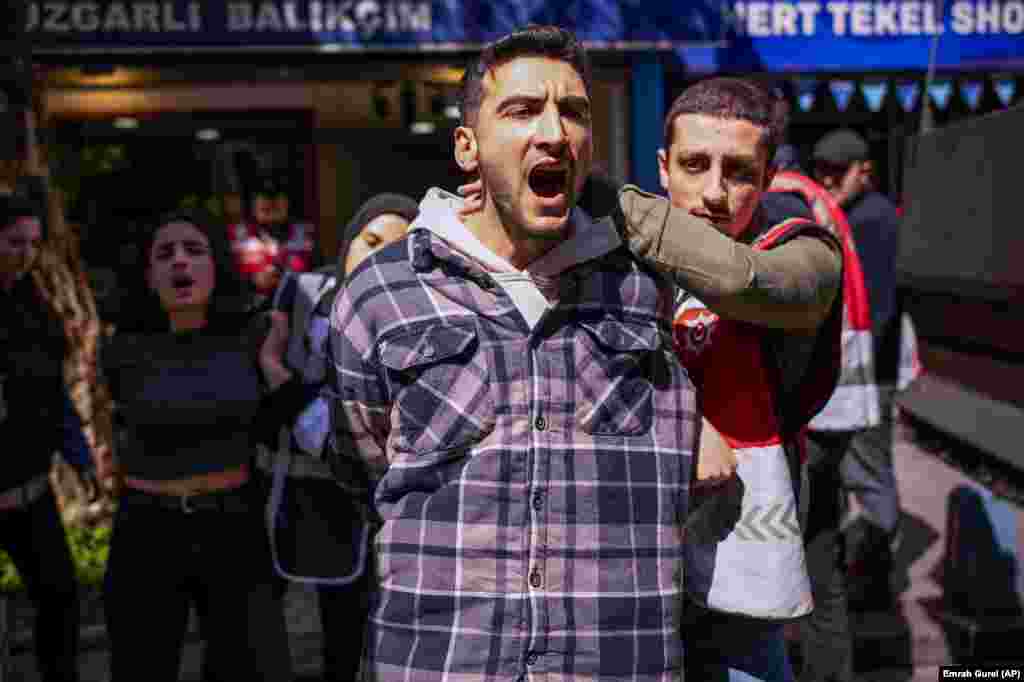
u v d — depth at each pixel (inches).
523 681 71.0
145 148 440.1
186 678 178.7
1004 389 169.2
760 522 85.6
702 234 76.0
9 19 265.0
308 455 140.6
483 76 72.8
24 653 191.3
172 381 133.2
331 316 79.0
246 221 420.2
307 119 452.4
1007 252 153.8
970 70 390.6
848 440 147.7
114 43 334.6
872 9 386.6
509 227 74.0
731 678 89.6
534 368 72.9
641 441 74.4
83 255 417.7
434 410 72.6
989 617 182.2
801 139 430.9
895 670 181.5
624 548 72.6
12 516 159.0
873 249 200.1
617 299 76.0
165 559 131.5
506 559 71.3
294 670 183.6
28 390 158.4
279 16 338.6
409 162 459.8
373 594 75.3
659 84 369.4
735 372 87.2
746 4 384.2
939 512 258.1
